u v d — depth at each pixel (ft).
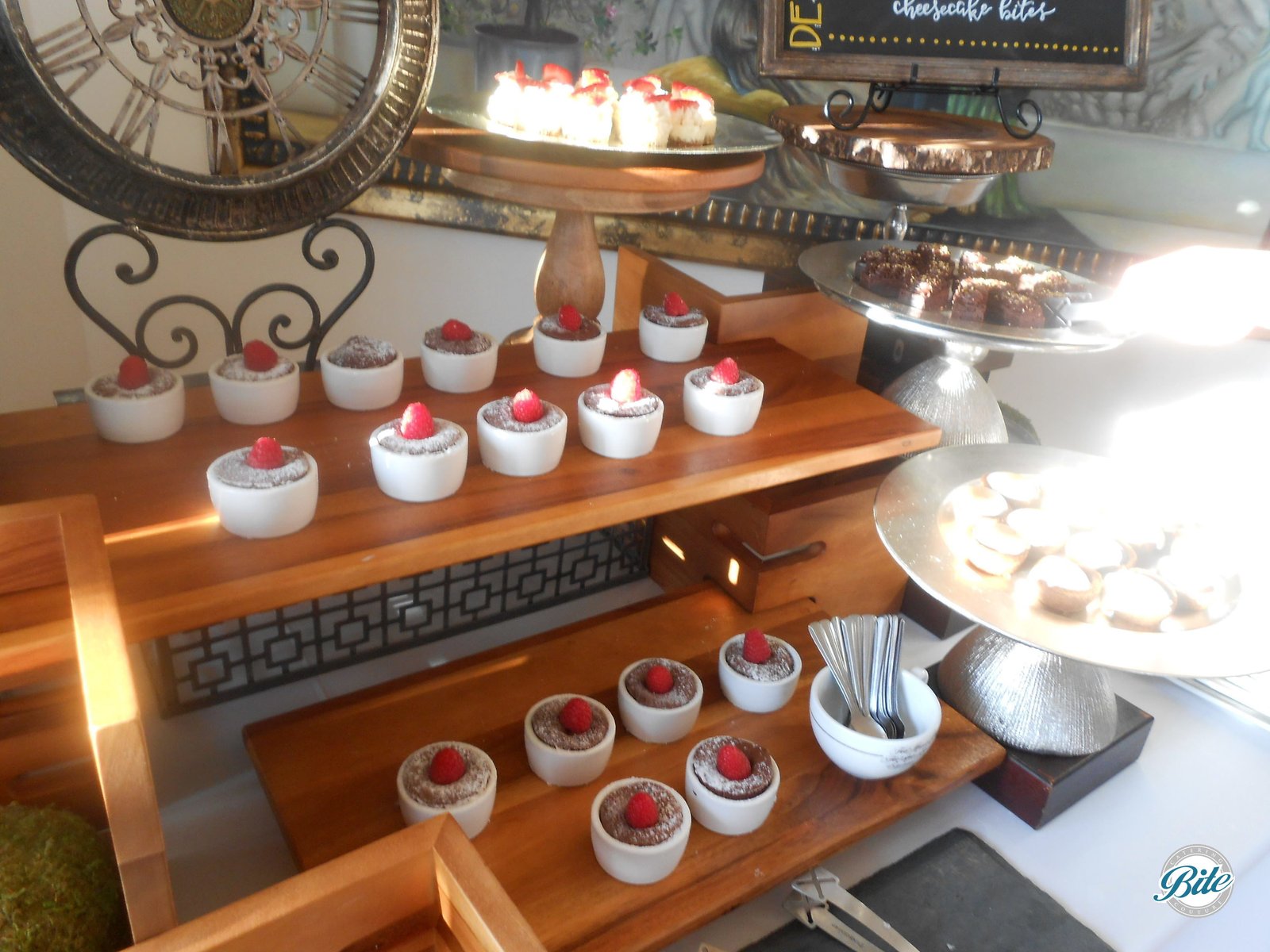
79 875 1.88
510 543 2.39
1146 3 3.59
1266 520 3.24
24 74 2.40
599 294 3.71
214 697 3.03
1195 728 3.44
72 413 2.77
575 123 3.40
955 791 3.08
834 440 3.02
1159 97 4.66
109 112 4.18
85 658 1.56
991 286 3.34
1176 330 3.50
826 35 3.60
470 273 5.44
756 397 2.99
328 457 2.66
